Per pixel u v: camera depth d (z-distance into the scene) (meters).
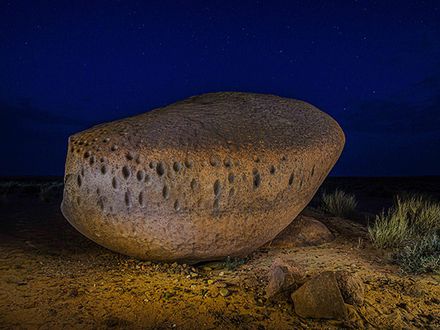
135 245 5.09
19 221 8.55
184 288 4.45
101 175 4.93
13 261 5.46
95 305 3.97
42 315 3.73
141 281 4.68
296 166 5.44
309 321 3.74
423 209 8.81
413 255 5.46
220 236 5.12
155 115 5.55
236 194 5.04
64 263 5.46
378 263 5.65
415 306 4.12
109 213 4.96
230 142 5.12
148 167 4.84
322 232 6.90
